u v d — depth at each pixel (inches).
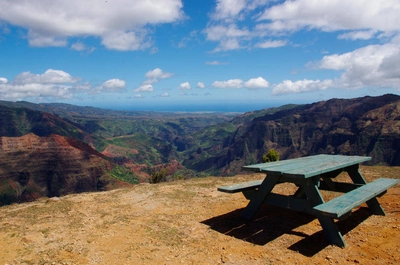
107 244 230.5
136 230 261.9
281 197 261.6
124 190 428.8
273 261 197.9
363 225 258.1
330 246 217.3
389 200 325.1
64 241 235.6
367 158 327.6
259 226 267.7
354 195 245.3
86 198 382.3
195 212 315.0
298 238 236.7
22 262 198.5
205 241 236.5
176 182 482.6
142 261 201.5
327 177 332.5
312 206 236.2
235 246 225.3
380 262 189.0
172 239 240.7
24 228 265.0
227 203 346.0
